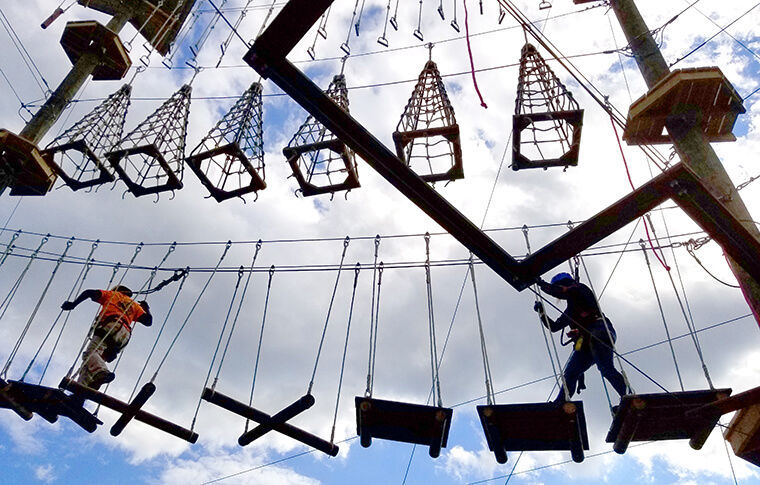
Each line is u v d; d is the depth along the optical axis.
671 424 5.20
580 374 6.43
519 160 6.14
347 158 6.10
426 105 6.34
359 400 5.54
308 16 4.71
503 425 5.36
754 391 4.80
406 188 5.38
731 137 7.32
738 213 6.12
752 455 5.50
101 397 6.17
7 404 6.30
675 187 5.23
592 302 6.38
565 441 5.38
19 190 8.12
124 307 7.86
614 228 5.47
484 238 5.53
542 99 6.23
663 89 6.98
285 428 5.97
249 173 6.38
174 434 6.24
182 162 7.03
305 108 5.15
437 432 5.51
